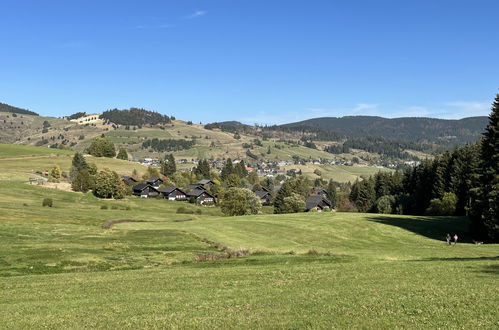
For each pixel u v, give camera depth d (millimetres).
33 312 22125
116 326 19016
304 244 60594
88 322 19797
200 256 45219
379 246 59875
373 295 22469
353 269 32000
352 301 21344
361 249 54219
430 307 19422
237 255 45719
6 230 63531
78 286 29359
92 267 41000
